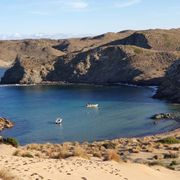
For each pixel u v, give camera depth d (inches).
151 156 1945.1
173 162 1637.6
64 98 7465.6
